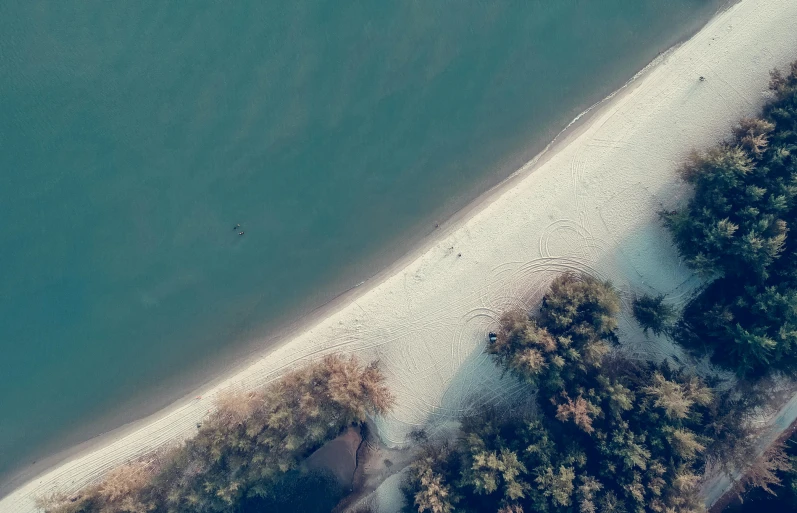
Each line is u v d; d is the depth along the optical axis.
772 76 47.69
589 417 44.25
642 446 44.22
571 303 45.66
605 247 49.22
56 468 49.84
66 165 51.50
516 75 51.28
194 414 49.84
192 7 51.59
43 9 50.88
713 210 45.72
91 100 51.25
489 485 43.03
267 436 46.03
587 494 43.41
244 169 51.47
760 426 46.94
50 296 51.12
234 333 50.81
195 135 51.56
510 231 49.69
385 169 51.16
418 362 49.31
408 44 51.53
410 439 48.94
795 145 44.38
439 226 50.47
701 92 49.62
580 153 50.06
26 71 50.84
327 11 51.44
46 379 50.88
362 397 46.91
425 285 49.75
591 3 51.28
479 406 48.66
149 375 50.84
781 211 44.09
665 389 44.38
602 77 50.91
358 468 48.91
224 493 45.06
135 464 49.19
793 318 43.25
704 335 47.66
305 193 51.34
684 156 49.06
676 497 43.28
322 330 49.97
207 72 51.53
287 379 47.56
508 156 50.72
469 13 51.22
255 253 51.22
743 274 46.00
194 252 51.38
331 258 50.91
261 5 51.53
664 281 48.66
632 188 49.34
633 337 48.88
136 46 51.47
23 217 51.34
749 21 49.94
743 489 46.19
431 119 51.19
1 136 51.06
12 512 48.91
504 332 47.19
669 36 50.78
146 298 51.31
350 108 51.44
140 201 51.56
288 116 51.56
